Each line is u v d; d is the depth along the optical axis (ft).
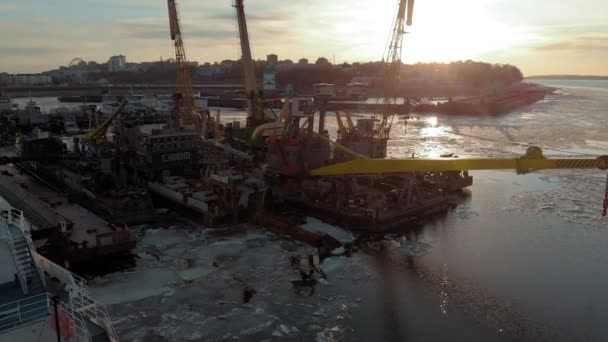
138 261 157.69
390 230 194.80
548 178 293.84
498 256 167.02
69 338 63.05
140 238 179.63
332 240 173.06
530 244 178.60
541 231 193.57
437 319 124.36
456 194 253.24
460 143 441.27
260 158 297.74
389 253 169.48
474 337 116.16
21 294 71.05
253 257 162.20
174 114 304.71
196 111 416.05
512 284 144.46
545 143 441.27
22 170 270.87
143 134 233.35
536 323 122.72
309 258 150.82
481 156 360.48
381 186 239.91
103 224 169.27
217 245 172.96
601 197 245.45
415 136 499.10
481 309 129.70
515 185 276.41
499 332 118.52
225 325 118.62
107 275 146.30
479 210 225.15
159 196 224.94
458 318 124.98
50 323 64.13
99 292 134.31
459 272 153.07
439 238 185.88
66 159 246.68
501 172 313.94
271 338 113.60
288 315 124.47
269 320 121.49
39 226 162.71
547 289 140.97
